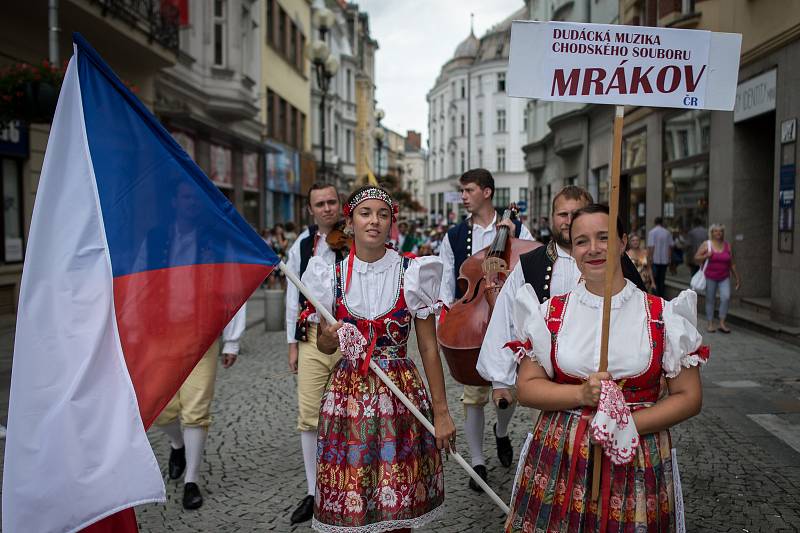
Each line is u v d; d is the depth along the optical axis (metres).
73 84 2.63
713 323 10.16
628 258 3.08
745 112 10.29
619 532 2.08
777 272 9.18
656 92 2.26
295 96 28.38
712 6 11.44
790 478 4.05
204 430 3.89
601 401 2.02
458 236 4.65
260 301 15.52
